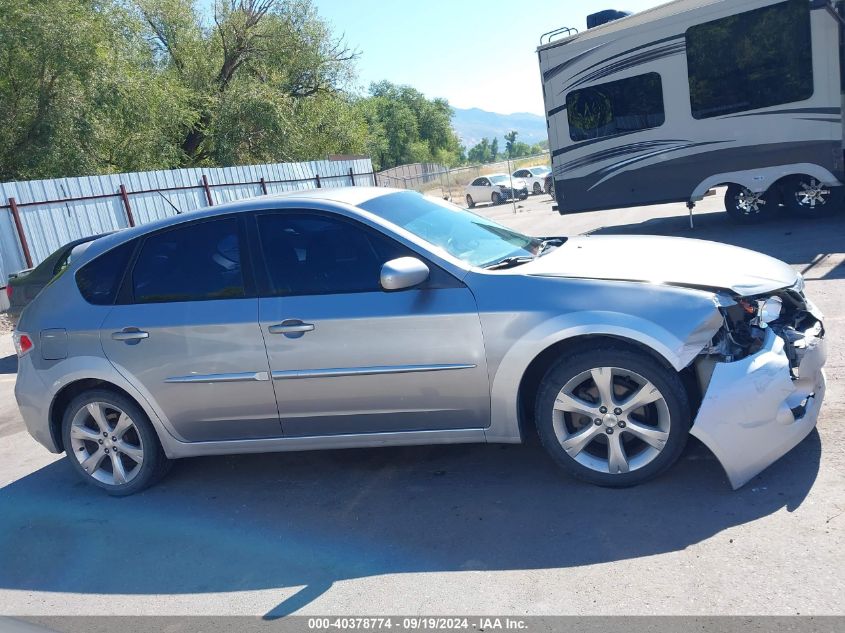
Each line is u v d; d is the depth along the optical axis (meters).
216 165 31.91
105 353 4.76
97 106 23.31
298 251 4.48
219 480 5.00
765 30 11.29
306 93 37.12
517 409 4.12
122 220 18.78
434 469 4.66
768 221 12.42
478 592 3.28
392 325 4.19
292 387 4.41
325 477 4.79
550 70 13.47
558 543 3.59
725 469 3.75
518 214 24.11
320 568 3.69
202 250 4.69
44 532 4.55
